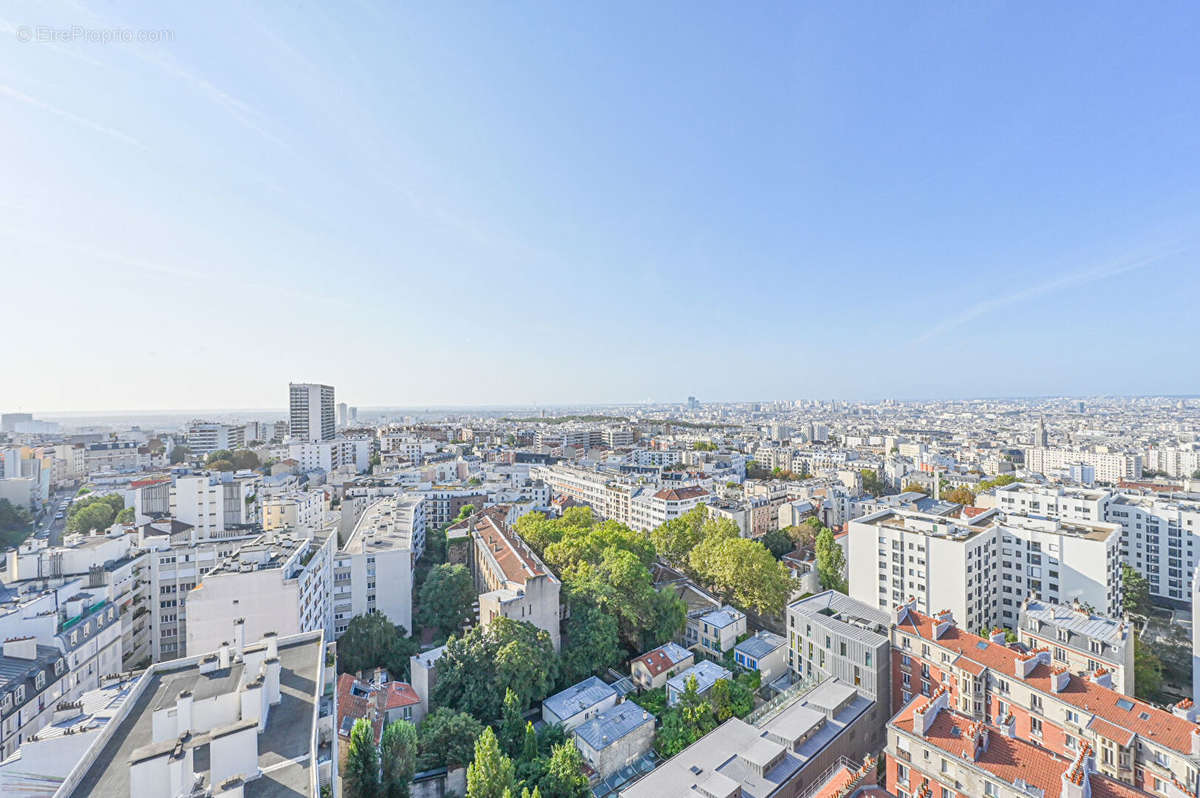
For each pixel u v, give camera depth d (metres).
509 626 111.25
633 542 175.88
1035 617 108.81
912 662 104.00
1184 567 179.75
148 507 186.62
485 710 102.69
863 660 106.69
